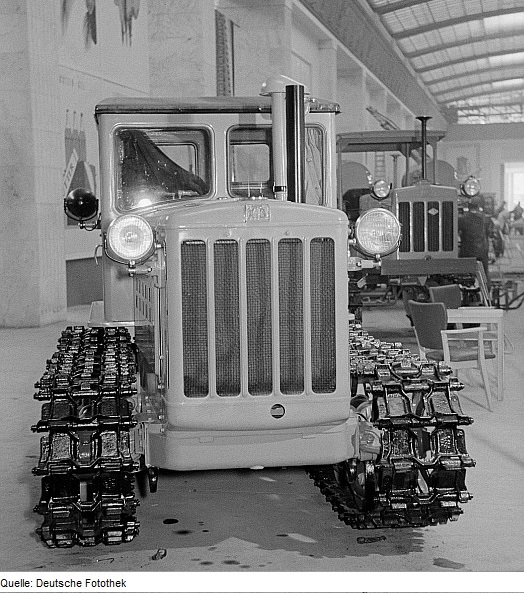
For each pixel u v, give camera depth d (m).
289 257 3.09
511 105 33.12
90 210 4.27
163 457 3.13
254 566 3.05
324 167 4.31
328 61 19.25
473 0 20.83
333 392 3.12
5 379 6.86
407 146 10.94
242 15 15.43
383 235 3.35
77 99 11.60
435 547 3.22
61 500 3.03
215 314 3.07
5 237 10.23
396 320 10.39
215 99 4.30
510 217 20.98
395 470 3.04
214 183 4.30
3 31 9.98
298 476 4.21
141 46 13.82
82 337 4.15
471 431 5.00
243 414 3.08
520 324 9.89
